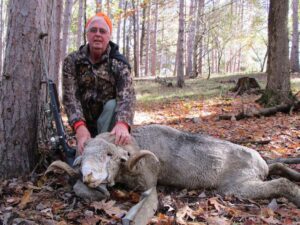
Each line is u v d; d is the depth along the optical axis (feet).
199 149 6.87
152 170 6.63
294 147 10.41
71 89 7.02
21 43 7.20
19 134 7.31
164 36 79.61
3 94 7.30
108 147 5.94
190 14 46.65
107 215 5.71
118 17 38.19
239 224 5.55
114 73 6.99
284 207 6.22
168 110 19.33
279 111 16.16
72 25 55.21
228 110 17.84
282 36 17.75
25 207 6.00
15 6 7.17
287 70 17.81
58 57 19.76
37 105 7.51
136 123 15.69
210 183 6.79
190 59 43.52
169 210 5.89
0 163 7.32
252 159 6.96
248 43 60.80
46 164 7.68
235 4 62.85
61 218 5.63
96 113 7.30
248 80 24.11
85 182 5.61
